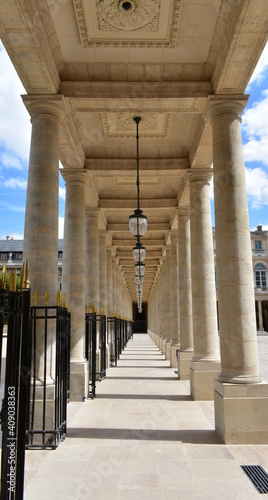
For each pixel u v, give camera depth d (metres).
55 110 8.06
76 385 10.02
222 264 7.51
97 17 6.91
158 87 8.23
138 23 7.05
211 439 6.80
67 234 11.30
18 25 6.12
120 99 8.22
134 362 19.38
